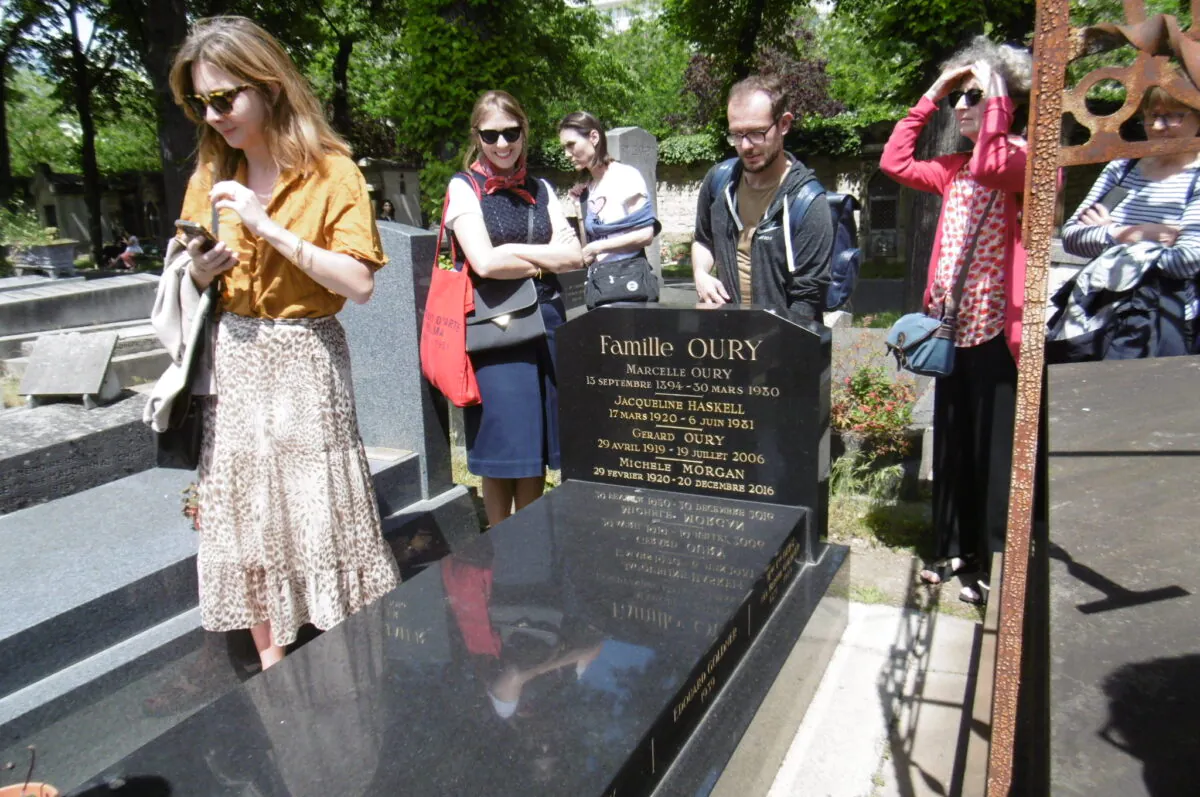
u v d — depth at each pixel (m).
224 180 2.34
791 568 2.85
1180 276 2.75
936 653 3.04
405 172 22.92
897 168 3.34
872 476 4.48
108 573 2.58
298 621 2.42
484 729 1.80
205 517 2.36
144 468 3.63
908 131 3.29
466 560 2.63
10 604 2.40
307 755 1.74
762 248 3.12
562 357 3.24
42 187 26.83
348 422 2.46
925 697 2.80
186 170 16.16
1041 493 2.74
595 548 2.69
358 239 2.28
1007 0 6.75
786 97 2.98
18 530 2.94
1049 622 1.26
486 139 3.10
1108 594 1.31
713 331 2.96
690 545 2.70
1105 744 1.02
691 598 2.36
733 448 3.03
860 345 5.45
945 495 3.48
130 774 1.70
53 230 12.15
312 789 1.64
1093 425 2.00
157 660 2.50
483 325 3.21
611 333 3.13
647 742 1.79
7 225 11.97
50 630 2.34
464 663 2.06
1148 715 1.06
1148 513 1.55
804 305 3.10
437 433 3.78
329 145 2.32
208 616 2.39
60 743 2.28
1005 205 3.06
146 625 2.58
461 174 3.25
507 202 3.22
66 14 20.23
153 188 26.44
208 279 2.21
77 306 6.67
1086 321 2.90
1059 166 1.27
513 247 3.12
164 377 2.29
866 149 19.27
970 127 3.05
